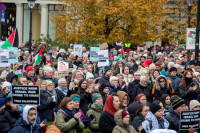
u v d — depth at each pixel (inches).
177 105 376.2
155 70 588.1
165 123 363.6
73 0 1346.0
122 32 1331.2
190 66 685.9
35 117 320.2
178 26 1398.9
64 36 1354.6
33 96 343.3
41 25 2198.6
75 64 767.1
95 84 533.0
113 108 354.3
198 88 518.6
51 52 976.3
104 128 350.6
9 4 2282.2
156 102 376.8
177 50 1100.5
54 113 428.1
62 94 477.7
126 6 1270.9
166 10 1411.2
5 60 589.9
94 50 703.1
